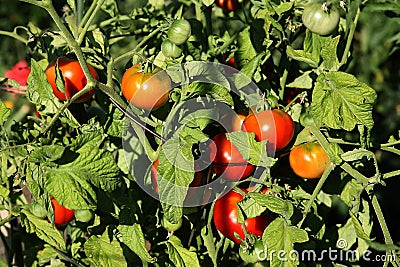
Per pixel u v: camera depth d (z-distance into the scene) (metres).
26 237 1.13
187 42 0.99
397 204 1.59
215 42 1.04
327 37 0.97
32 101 0.93
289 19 0.98
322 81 0.88
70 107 0.99
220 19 1.16
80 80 0.92
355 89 0.87
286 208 0.85
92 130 0.91
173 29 0.88
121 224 0.92
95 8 0.89
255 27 0.98
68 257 0.98
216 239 1.02
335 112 0.88
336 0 1.01
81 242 1.08
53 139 0.98
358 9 0.98
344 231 1.03
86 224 1.02
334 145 0.90
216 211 0.93
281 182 1.01
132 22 1.12
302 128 0.97
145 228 1.01
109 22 1.10
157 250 1.01
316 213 0.94
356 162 0.99
